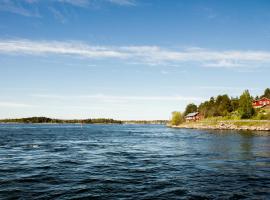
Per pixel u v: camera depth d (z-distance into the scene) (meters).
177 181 25.47
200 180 25.84
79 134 108.38
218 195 21.27
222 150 48.59
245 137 79.25
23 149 50.59
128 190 22.61
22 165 33.62
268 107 163.12
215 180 25.84
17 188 23.05
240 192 22.02
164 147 55.41
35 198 20.39
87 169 31.23
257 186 23.75
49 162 35.94
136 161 36.97
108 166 33.19
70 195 21.20
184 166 33.00
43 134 103.94
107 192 22.05
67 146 57.16
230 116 163.12
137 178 26.70
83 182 25.16
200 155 42.38
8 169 31.00
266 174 28.36
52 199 20.20
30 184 24.38
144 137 89.38
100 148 53.78
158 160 37.78
